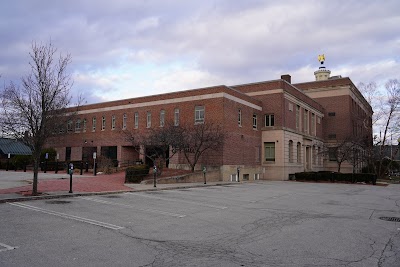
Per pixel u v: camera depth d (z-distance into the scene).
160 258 6.58
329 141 50.69
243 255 6.91
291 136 39.38
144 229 9.20
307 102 44.97
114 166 35.44
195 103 33.22
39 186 17.95
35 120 15.13
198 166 32.00
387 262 6.61
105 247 7.26
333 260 6.66
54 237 7.99
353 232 9.43
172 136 28.22
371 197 20.08
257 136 37.53
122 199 15.36
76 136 45.38
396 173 59.22
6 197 13.80
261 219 11.29
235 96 33.50
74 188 17.77
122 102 40.44
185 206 13.88
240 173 33.44
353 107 53.16
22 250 6.87
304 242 8.11
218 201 15.94
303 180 36.56
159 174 26.62
